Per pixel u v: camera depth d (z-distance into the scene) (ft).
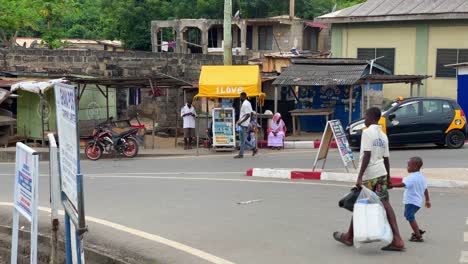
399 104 62.69
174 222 30.73
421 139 62.13
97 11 169.27
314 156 58.59
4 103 75.46
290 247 25.45
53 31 121.90
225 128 64.90
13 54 80.84
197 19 131.23
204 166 53.36
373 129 24.39
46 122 71.20
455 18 78.69
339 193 38.27
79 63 81.20
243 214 32.32
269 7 145.07
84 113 75.97
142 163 56.95
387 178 24.61
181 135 81.20
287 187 40.98
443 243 25.58
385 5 86.89
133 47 145.18
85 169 53.57
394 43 84.43
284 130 67.67
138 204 35.76
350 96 69.92
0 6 112.37
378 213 23.57
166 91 84.79
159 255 24.95
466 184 39.52
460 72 73.26
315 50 138.10
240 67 67.31
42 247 28.45
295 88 81.10
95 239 27.89
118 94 85.97
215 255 24.49
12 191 41.81
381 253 24.21
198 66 86.84
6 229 31.50
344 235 25.49
